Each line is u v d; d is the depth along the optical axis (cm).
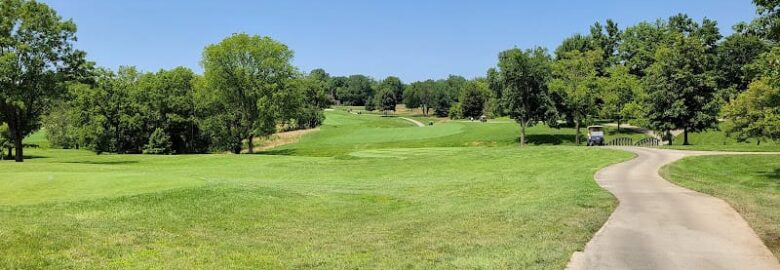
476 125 9512
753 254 984
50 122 7962
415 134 8512
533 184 2264
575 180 2311
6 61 3978
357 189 2172
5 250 934
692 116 6075
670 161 3131
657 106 6206
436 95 16150
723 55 8875
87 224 1183
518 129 8688
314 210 1566
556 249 1011
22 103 4016
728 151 3872
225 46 6116
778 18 2138
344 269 900
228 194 1619
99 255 957
